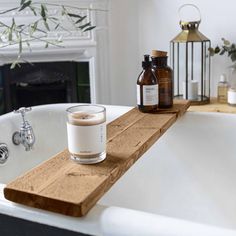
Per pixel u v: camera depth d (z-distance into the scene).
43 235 0.71
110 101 2.62
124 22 2.50
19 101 2.68
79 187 0.73
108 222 0.66
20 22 2.37
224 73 2.21
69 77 2.62
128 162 0.87
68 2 2.38
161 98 1.37
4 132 1.50
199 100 2.04
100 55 2.53
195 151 1.45
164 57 1.34
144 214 0.67
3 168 1.48
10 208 0.73
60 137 1.74
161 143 1.43
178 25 2.35
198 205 1.45
